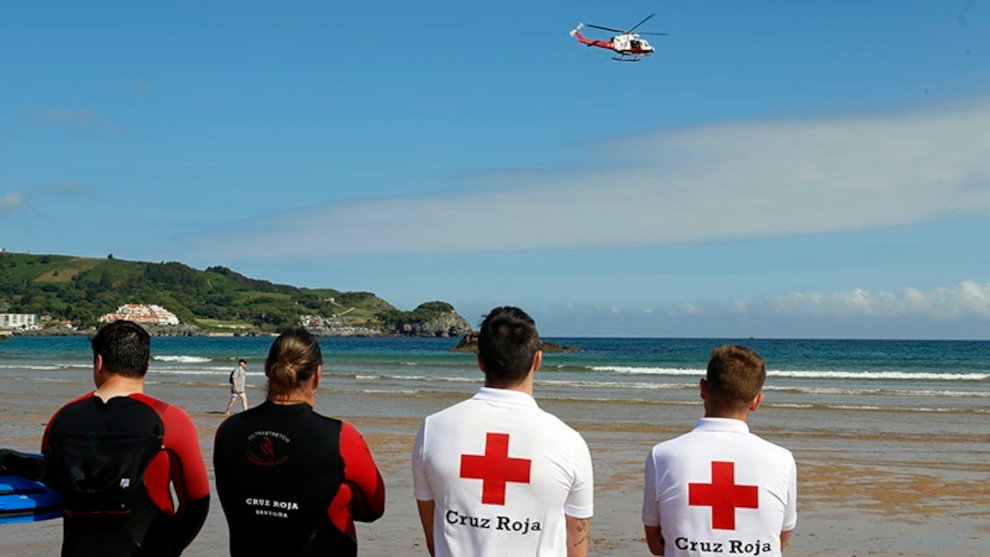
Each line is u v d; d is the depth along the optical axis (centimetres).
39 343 15500
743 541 331
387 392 2916
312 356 342
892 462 1362
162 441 346
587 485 319
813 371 5353
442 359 6981
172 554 359
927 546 784
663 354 9450
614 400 2608
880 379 4244
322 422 335
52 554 670
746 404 344
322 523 331
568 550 323
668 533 341
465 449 312
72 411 346
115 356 354
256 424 333
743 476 333
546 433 313
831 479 1185
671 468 341
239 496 331
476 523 309
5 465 336
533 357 323
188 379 3759
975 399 2753
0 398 2608
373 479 342
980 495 1059
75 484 327
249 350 11600
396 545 741
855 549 771
